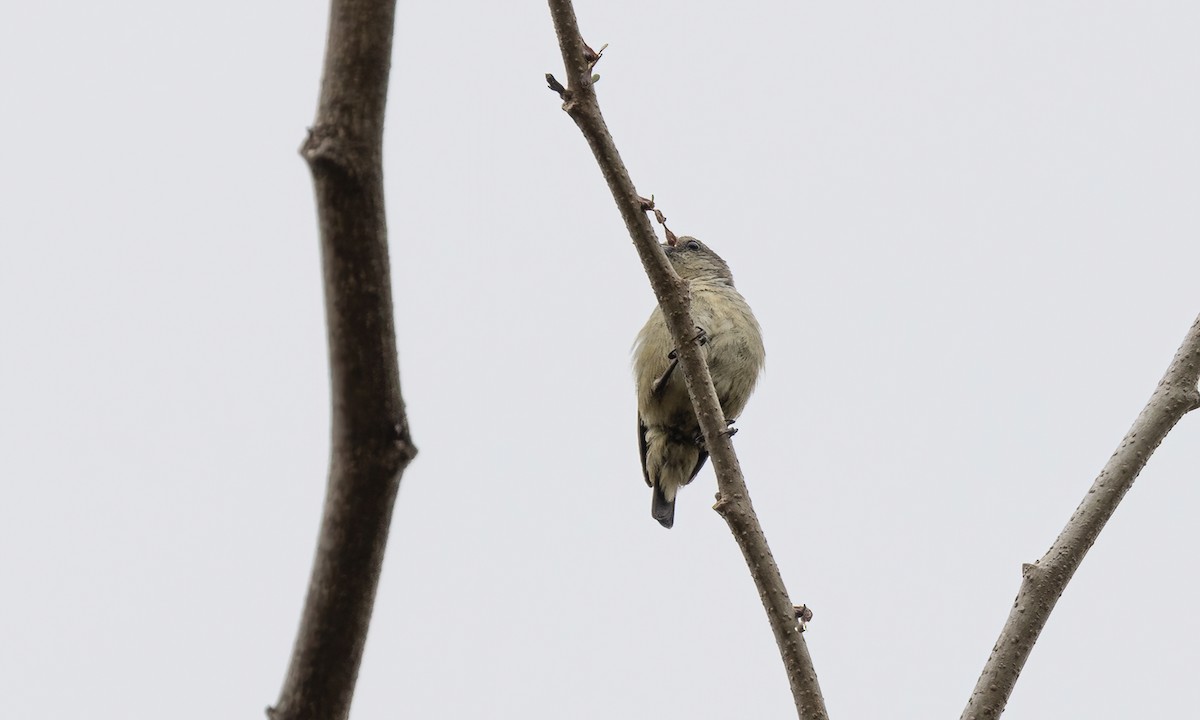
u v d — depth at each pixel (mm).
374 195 4297
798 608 6750
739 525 6934
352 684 4605
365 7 4320
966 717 6605
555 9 6602
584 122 6773
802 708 6445
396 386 4426
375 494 4430
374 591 4566
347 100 4285
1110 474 7051
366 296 4309
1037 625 6766
